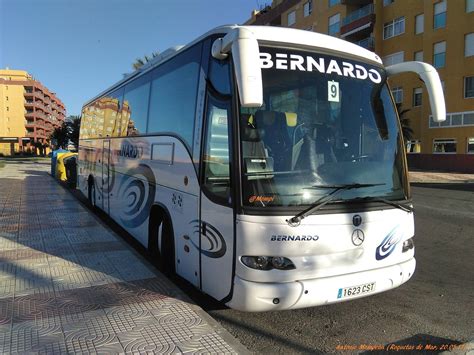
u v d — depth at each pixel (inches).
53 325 160.4
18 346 144.5
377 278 167.0
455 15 1277.1
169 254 227.8
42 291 195.2
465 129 1268.5
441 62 1328.7
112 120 365.4
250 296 151.7
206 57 188.1
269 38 170.9
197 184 186.4
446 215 474.6
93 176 444.8
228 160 161.8
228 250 160.7
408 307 201.2
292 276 153.1
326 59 180.1
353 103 181.6
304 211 154.3
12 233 312.3
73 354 139.6
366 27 1544.0
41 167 1443.2
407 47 1449.3
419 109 1419.8
